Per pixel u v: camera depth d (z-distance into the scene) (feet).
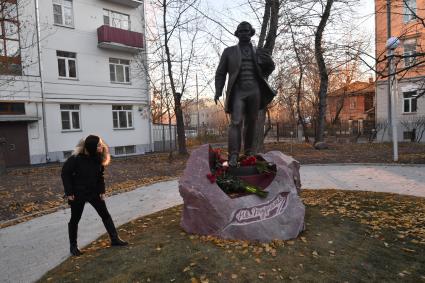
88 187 14.52
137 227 18.51
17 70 52.80
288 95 88.17
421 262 12.44
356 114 136.98
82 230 18.98
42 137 58.23
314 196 24.17
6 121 52.90
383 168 37.11
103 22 67.62
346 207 20.36
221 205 14.93
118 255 13.97
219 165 17.25
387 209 19.69
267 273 11.69
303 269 11.93
